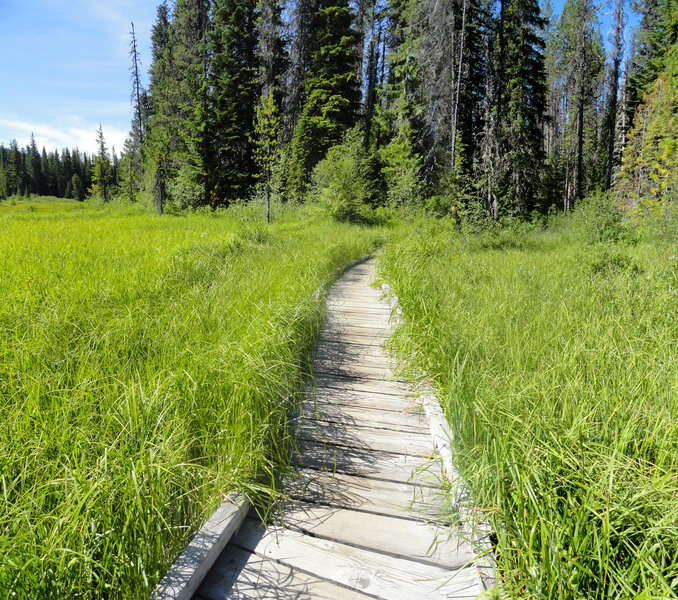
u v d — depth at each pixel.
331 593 1.85
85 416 2.47
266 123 18.34
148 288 5.28
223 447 2.58
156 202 26.86
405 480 2.67
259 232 10.82
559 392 2.78
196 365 3.10
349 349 4.95
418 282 6.34
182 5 33.62
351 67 32.38
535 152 25.94
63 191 113.75
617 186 18.03
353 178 22.44
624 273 6.36
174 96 33.22
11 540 1.66
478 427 2.62
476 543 1.97
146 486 1.99
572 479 2.00
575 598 1.54
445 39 20.00
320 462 2.85
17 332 3.56
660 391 2.60
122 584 1.70
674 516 1.64
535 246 13.59
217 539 2.01
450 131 23.12
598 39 38.91
